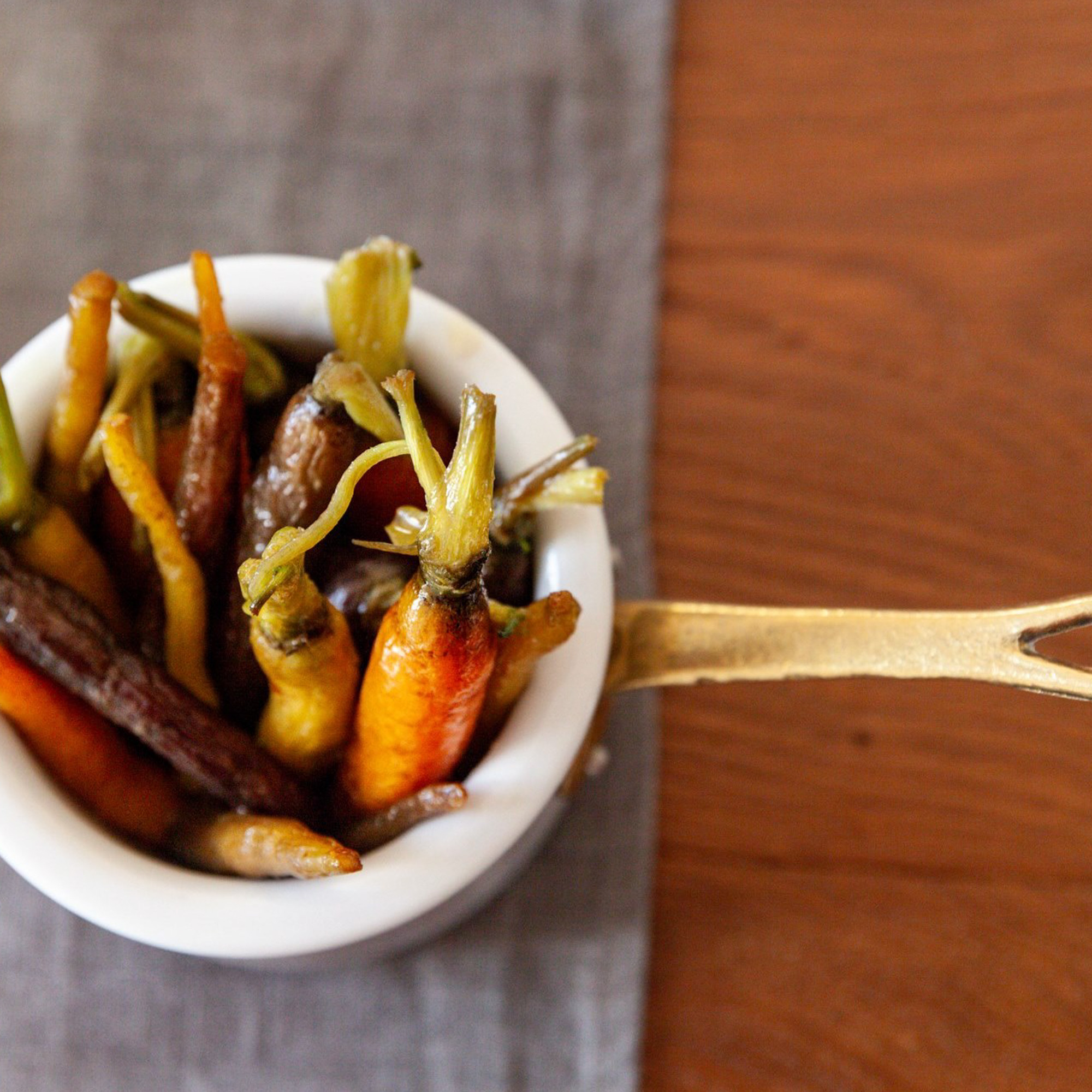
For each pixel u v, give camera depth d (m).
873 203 0.50
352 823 0.38
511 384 0.38
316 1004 0.47
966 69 0.50
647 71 0.50
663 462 0.49
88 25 0.50
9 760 0.37
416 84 0.50
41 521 0.37
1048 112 0.50
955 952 0.48
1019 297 0.50
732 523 0.49
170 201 0.50
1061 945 0.48
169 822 0.38
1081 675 0.36
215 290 0.37
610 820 0.48
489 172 0.50
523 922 0.47
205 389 0.37
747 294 0.50
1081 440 0.49
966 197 0.50
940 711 0.49
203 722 0.37
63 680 0.37
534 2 0.50
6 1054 0.47
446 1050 0.47
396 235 0.50
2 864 0.47
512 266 0.50
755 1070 0.47
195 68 0.50
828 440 0.49
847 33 0.50
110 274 0.49
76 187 0.49
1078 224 0.50
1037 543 0.49
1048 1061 0.47
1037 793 0.48
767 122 0.50
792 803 0.48
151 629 0.38
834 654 0.38
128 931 0.36
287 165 0.50
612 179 0.50
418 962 0.47
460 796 0.36
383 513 0.37
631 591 0.49
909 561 0.49
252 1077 0.47
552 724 0.37
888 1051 0.47
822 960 0.48
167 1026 0.47
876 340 0.50
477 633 0.34
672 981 0.48
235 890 0.36
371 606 0.36
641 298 0.50
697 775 0.48
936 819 0.48
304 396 0.36
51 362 0.38
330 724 0.36
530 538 0.38
